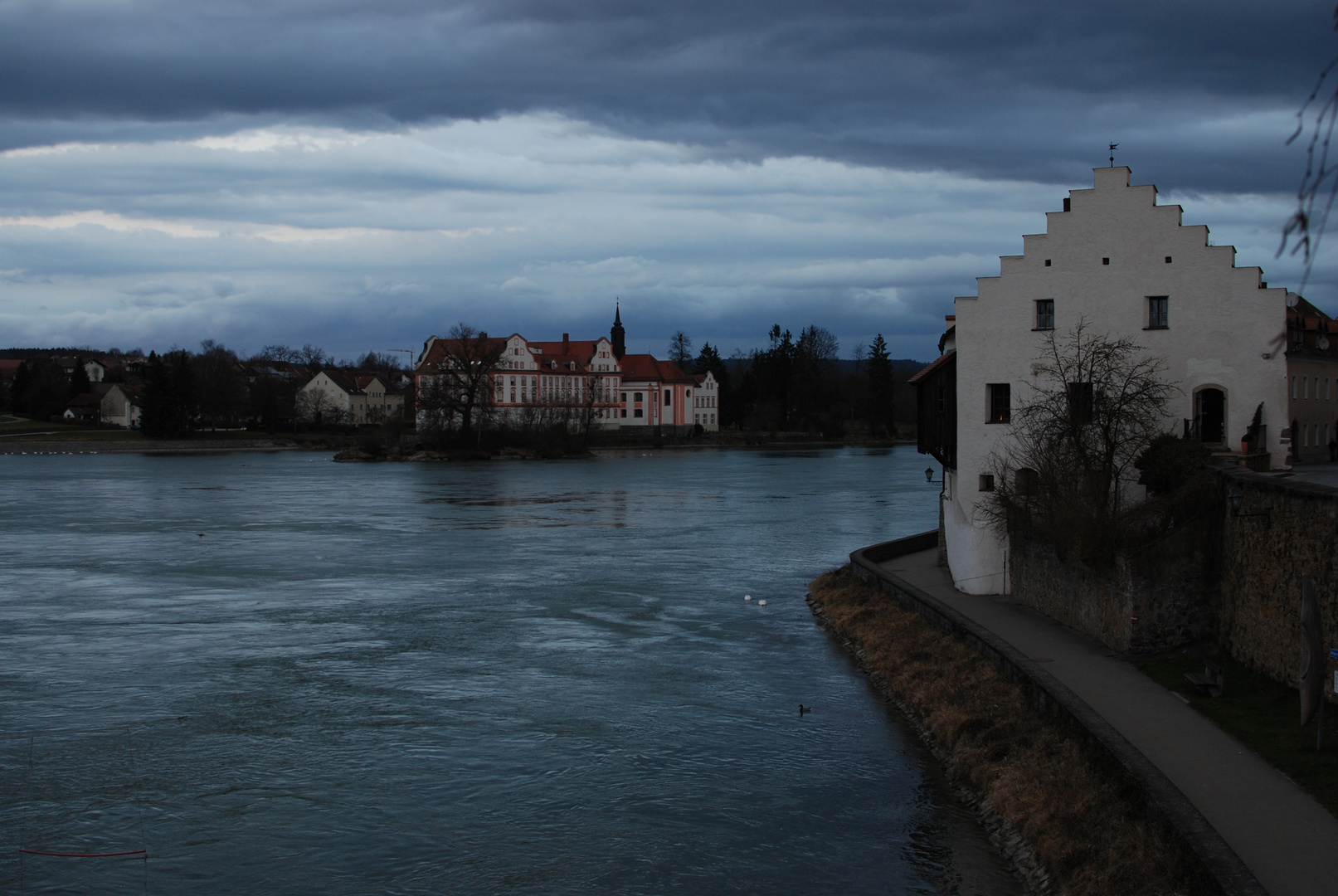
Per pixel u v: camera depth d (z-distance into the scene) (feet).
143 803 86.53
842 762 95.04
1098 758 77.20
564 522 291.17
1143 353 137.69
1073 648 108.88
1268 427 134.41
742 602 171.01
